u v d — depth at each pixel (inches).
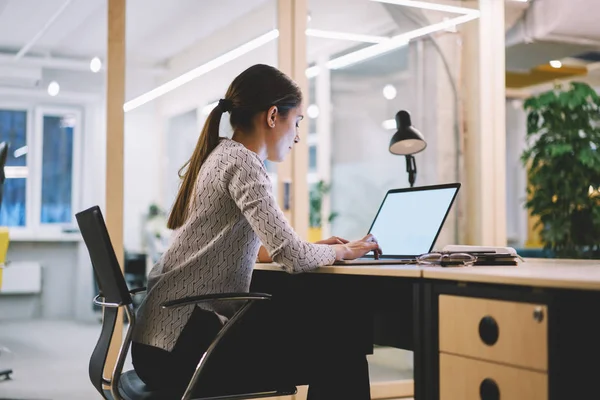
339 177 170.2
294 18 160.2
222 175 75.5
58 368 183.2
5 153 159.5
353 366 82.1
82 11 212.4
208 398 73.3
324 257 76.9
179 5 180.2
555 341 54.5
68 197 327.3
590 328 55.8
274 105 80.7
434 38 174.1
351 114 172.9
